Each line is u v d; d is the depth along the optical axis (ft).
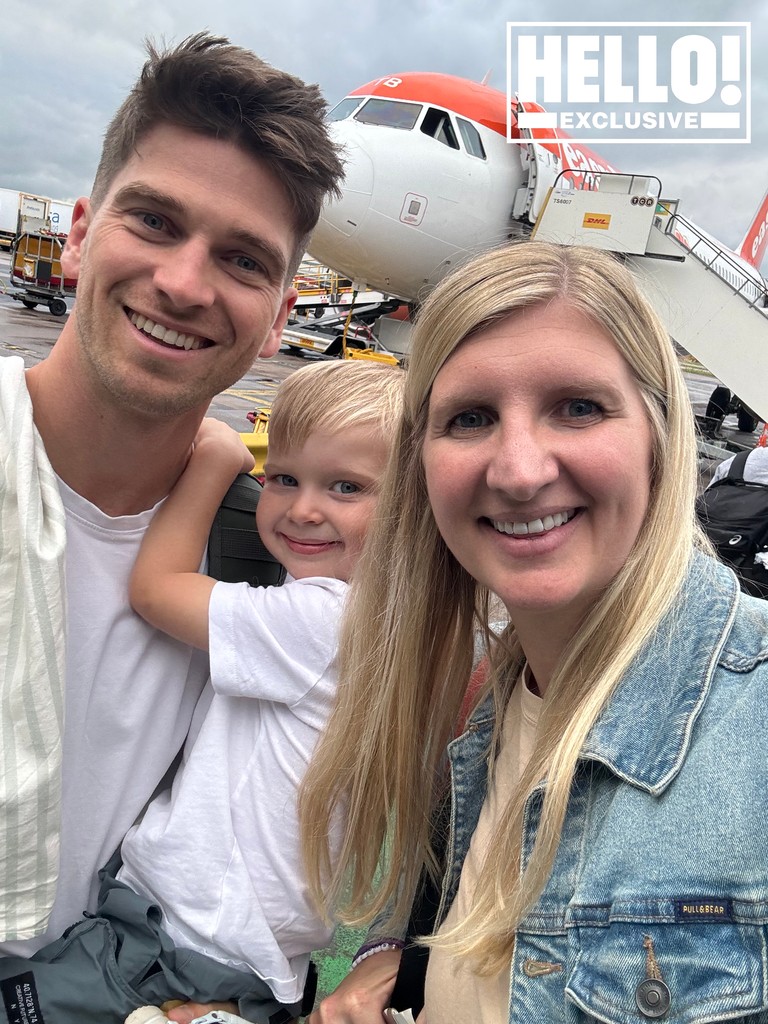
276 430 2.28
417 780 1.95
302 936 2.08
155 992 1.89
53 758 1.78
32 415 1.87
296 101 1.82
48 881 1.81
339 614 2.02
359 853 1.97
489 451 1.40
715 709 1.29
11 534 1.80
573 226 12.32
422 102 14.69
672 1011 1.15
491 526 1.47
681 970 1.16
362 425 2.19
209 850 1.96
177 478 2.20
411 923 1.96
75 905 2.10
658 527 1.44
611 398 1.35
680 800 1.23
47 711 1.76
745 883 1.14
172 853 1.96
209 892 1.93
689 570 1.49
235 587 2.04
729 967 1.13
